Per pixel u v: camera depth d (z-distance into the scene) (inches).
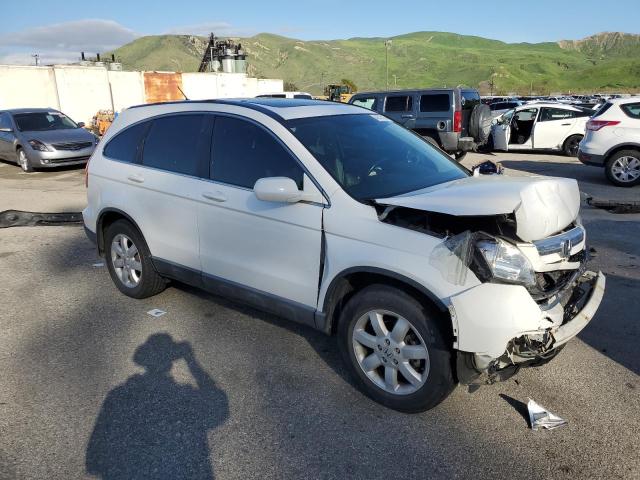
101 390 134.2
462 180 142.9
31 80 1121.4
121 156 184.4
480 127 526.0
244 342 158.7
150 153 174.7
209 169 154.9
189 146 162.2
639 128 386.9
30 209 360.2
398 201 116.5
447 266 106.6
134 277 189.5
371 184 133.0
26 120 565.0
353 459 108.2
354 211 122.3
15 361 149.7
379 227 117.6
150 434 116.8
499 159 575.8
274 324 170.7
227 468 106.3
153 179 169.3
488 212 104.7
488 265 103.7
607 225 286.0
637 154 390.3
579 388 131.0
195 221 157.2
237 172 147.8
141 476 104.3
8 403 129.0
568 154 586.2
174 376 140.3
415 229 114.2
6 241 277.3
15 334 166.9
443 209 108.2
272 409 125.3
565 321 114.7
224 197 147.4
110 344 159.0
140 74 1315.2
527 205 109.0
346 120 157.6
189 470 105.8
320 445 112.5
